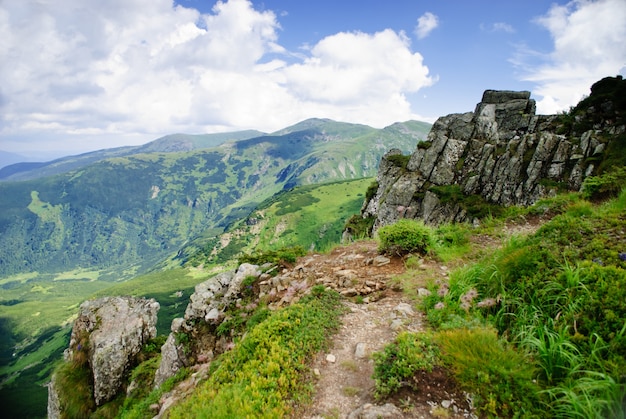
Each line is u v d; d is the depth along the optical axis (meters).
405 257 11.78
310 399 5.96
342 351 7.16
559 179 36.53
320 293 9.77
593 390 4.57
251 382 6.16
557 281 6.70
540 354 5.49
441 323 7.04
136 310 21.02
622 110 36.16
